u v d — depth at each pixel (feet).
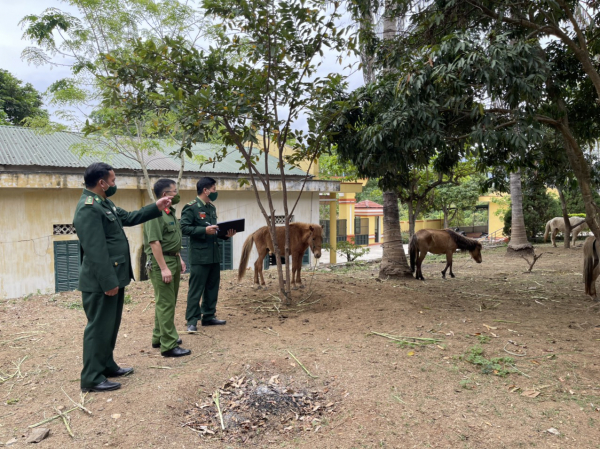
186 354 15.05
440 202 92.53
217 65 18.54
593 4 22.18
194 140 18.26
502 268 37.40
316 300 23.04
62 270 36.88
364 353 14.79
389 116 19.67
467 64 17.37
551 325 18.03
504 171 32.04
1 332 18.49
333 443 9.82
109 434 10.08
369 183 128.06
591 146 29.60
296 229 25.13
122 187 37.37
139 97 18.66
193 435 10.30
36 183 33.45
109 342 12.51
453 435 9.87
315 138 21.48
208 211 18.24
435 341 15.89
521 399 11.48
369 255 75.61
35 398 12.09
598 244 22.75
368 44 25.08
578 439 9.65
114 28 31.45
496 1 21.53
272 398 12.07
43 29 28.91
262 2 17.56
